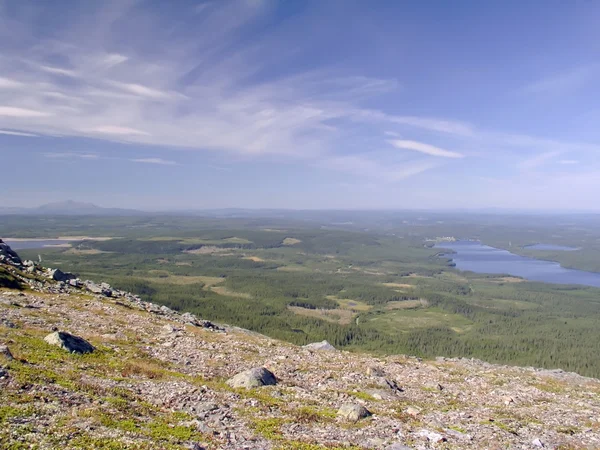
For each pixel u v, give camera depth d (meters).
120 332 44.06
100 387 24.31
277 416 25.44
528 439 27.00
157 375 30.22
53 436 16.84
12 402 19.17
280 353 47.69
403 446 22.97
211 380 32.53
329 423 25.70
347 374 40.44
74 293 65.75
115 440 17.62
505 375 48.31
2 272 61.97
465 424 29.05
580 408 36.62
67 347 31.41
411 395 36.44
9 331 33.00
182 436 19.80
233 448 19.67
